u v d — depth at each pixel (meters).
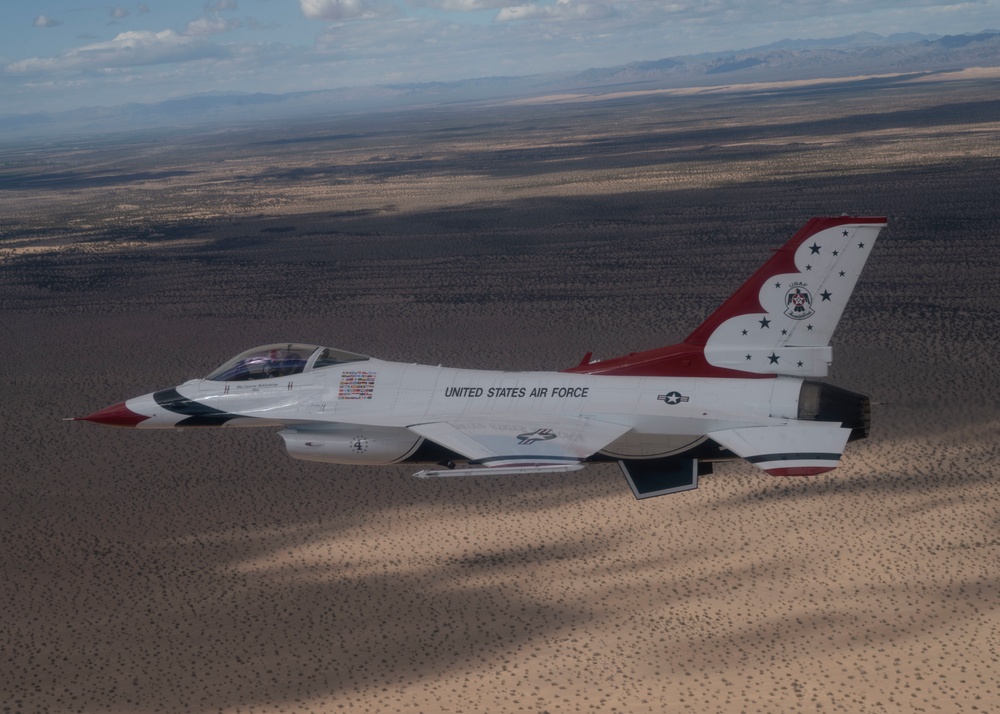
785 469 15.34
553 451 16.58
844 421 17.25
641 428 17.95
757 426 17.08
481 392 19.47
